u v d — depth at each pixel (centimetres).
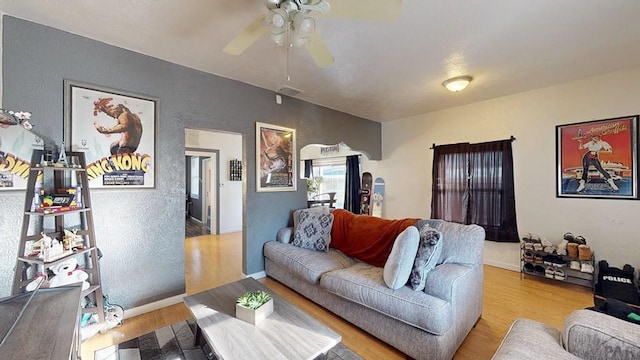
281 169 361
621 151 290
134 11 185
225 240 538
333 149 688
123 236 235
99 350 188
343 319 234
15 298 133
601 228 303
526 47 237
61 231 204
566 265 305
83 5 178
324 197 715
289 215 370
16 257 189
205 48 238
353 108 430
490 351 191
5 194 187
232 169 625
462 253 215
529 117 353
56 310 123
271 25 150
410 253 197
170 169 263
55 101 204
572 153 321
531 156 353
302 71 288
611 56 254
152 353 186
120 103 234
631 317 141
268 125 345
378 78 306
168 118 262
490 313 244
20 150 191
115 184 231
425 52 245
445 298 177
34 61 197
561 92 328
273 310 174
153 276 252
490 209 385
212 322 160
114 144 230
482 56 254
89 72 219
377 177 543
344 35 216
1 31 185
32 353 93
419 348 175
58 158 202
